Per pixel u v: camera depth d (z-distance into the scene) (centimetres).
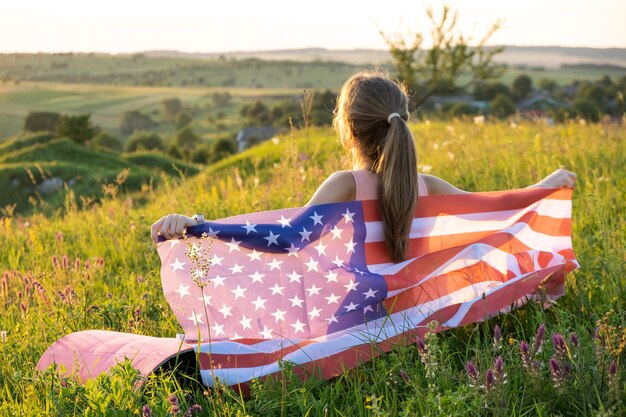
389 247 359
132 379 293
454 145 1075
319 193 359
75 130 5856
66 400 290
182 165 4547
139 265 598
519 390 289
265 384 304
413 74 3350
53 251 692
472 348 328
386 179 349
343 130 373
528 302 388
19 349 381
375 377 311
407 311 362
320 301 351
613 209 623
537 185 408
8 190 3272
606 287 410
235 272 351
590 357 295
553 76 17512
